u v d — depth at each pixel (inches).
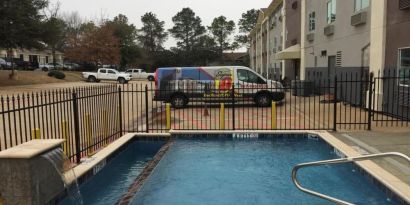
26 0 1263.5
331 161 164.1
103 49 2332.7
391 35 531.8
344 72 730.2
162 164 333.4
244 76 706.2
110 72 1790.1
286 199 253.9
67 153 295.7
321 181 289.4
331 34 810.2
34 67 2313.0
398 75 509.0
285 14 1275.8
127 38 2785.4
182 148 391.5
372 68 581.3
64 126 297.0
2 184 203.3
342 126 456.8
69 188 248.4
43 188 215.9
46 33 1359.5
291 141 418.0
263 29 1907.0
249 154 367.6
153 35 3506.4
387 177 249.8
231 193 265.7
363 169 277.1
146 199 254.1
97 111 407.5
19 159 201.0
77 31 2741.1
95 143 346.9
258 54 2177.7
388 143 352.2
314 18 956.6
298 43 1118.4
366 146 342.6
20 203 203.5
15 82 1379.2
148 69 3068.4
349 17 702.5
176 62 3122.5
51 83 1552.7
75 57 2346.2
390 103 530.0
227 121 522.6
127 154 386.6
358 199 251.1
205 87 699.4
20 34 1255.5
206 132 430.0
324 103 697.0
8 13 1197.1
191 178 297.0
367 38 620.4
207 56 3181.6
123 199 239.9
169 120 451.8
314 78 943.0
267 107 695.1
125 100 904.3
